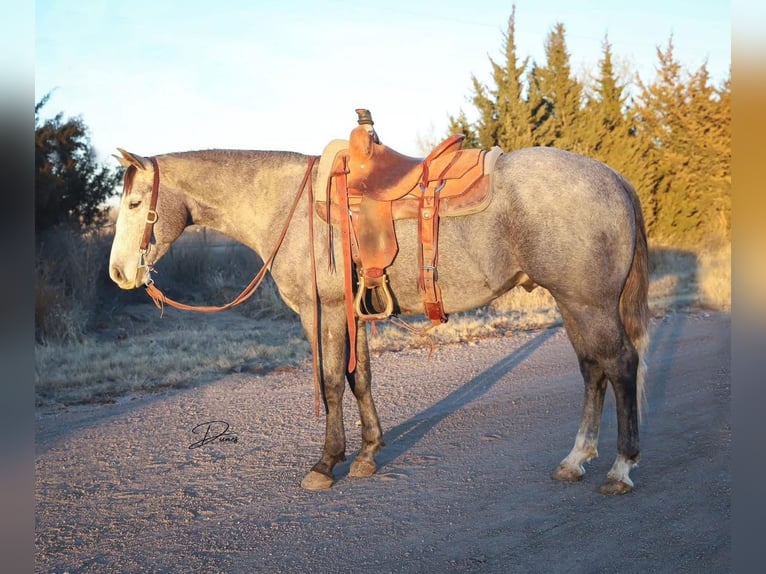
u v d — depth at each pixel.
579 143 14.88
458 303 3.98
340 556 3.29
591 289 3.74
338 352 4.16
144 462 4.74
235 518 3.79
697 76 16.62
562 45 14.88
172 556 3.37
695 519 3.51
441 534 3.48
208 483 4.33
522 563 3.16
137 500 4.09
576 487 4.02
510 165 3.88
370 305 4.26
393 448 4.87
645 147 16.23
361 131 3.98
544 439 4.91
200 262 12.14
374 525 3.62
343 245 3.91
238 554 3.36
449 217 3.86
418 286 3.95
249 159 4.36
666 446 4.63
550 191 3.74
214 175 4.31
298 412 5.85
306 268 4.12
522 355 7.80
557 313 10.34
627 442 3.88
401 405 5.98
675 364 7.04
